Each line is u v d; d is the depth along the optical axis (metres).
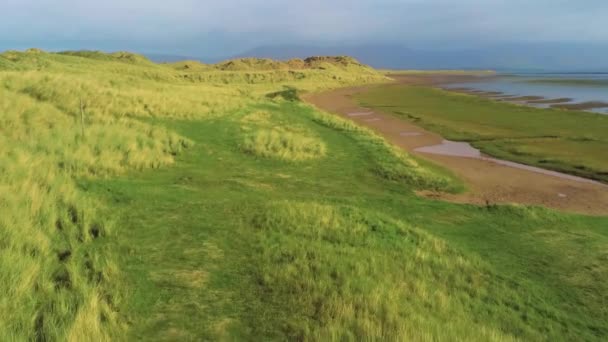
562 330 5.94
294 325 4.76
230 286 5.61
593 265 8.05
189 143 15.21
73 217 7.60
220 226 7.86
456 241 8.97
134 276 5.72
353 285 5.89
